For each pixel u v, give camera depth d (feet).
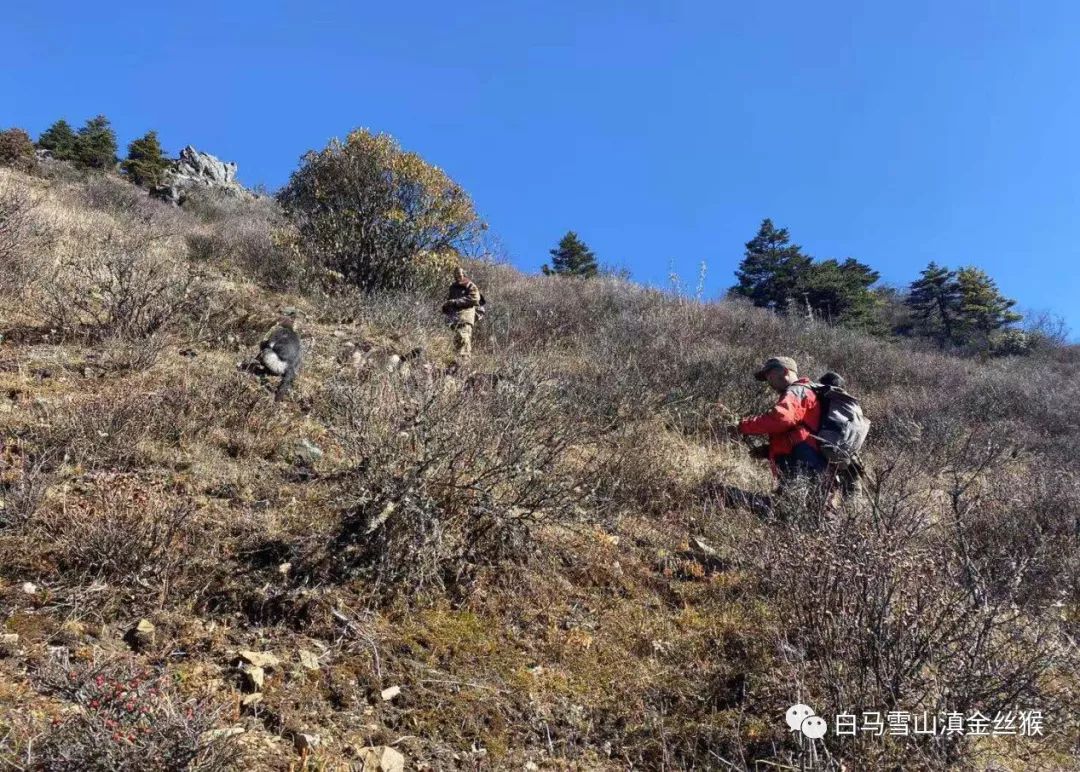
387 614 9.98
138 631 8.54
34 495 9.95
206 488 11.80
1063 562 12.51
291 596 9.64
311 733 7.77
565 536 12.89
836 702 8.27
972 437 23.38
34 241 23.24
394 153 30.99
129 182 75.97
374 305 26.55
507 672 9.51
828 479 14.70
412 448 11.48
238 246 33.94
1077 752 8.50
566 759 8.41
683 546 13.80
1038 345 72.18
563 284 45.96
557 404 15.31
